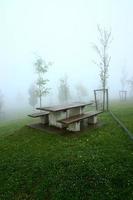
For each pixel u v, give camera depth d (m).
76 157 7.73
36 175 6.89
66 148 8.87
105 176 6.34
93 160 7.36
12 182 6.71
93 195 5.61
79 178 6.36
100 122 14.04
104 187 5.88
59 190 5.93
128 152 8.05
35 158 8.12
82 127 12.38
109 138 10.06
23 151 9.09
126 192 5.62
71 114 12.73
